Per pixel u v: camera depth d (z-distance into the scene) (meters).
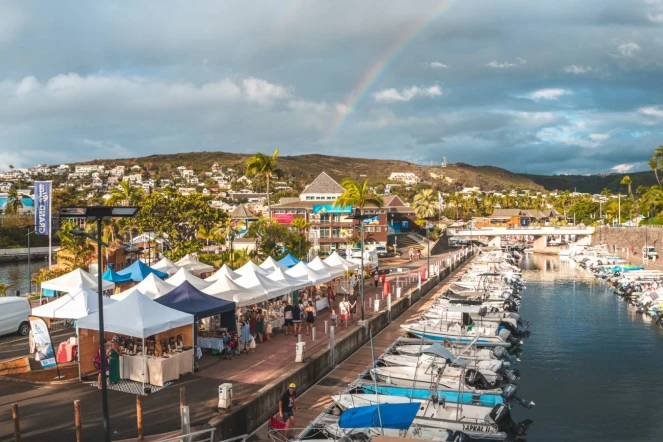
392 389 27.48
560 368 38.12
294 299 45.72
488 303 55.00
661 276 77.19
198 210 65.00
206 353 30.05
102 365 16.23
